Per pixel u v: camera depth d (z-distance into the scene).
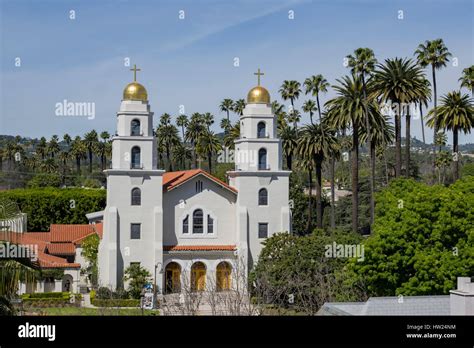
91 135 184.88
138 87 84.69
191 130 154.00
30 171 183.62
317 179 106.88
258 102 88.06
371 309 32.78
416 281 53.94
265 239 84.94
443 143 140.62
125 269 81.56
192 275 80.06
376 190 116.06
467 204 56.91
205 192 86.44
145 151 83.88
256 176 86.50
